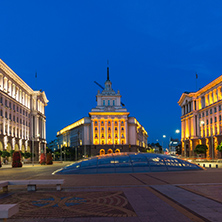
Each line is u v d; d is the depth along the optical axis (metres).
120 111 136.00
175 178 21.58
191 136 99.50
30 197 12.98
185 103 108.06
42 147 104.88
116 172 30.50
